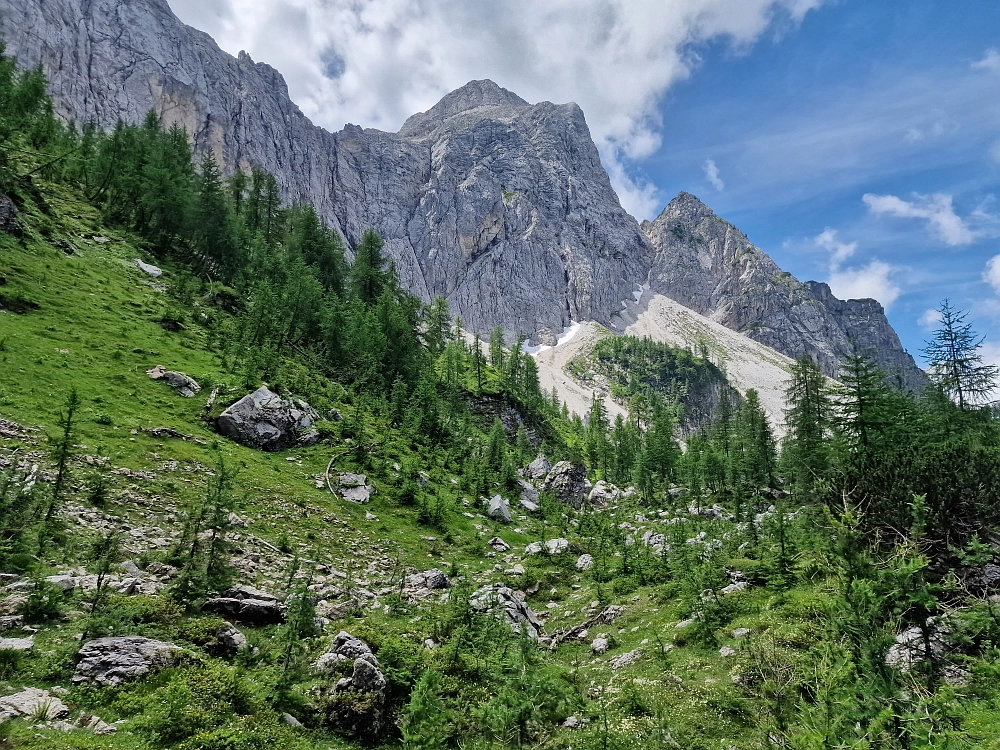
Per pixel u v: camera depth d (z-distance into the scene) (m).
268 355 58.53
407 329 87.00
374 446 53.69
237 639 15.96
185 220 80.31
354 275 98.25
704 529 49.91
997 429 36.47
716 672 18.86
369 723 14.26
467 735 15.42
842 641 13.73
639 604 30.14
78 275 56.78
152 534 24.41
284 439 45.81
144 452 33.31
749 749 13.88
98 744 9.46
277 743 11.91
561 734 15.59
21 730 9.10
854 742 10.03
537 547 44.25
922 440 32.84
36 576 16.39
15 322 42.50
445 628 22.30
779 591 24.64
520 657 19.23
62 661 12.11
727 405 130.38
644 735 15.09
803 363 69.62
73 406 25.41
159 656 13.23
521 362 156.62
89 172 83.69
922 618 13.39
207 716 11.70
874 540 17.47
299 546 30.94
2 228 54.59
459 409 94.94
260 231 96.19
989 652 13.00
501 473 66.06
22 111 77.75
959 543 17.62
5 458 25.56
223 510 21.81
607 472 113.31
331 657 15.96
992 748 9.95
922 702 11.09
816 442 60.75
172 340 53.44
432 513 45.06
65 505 23.56
